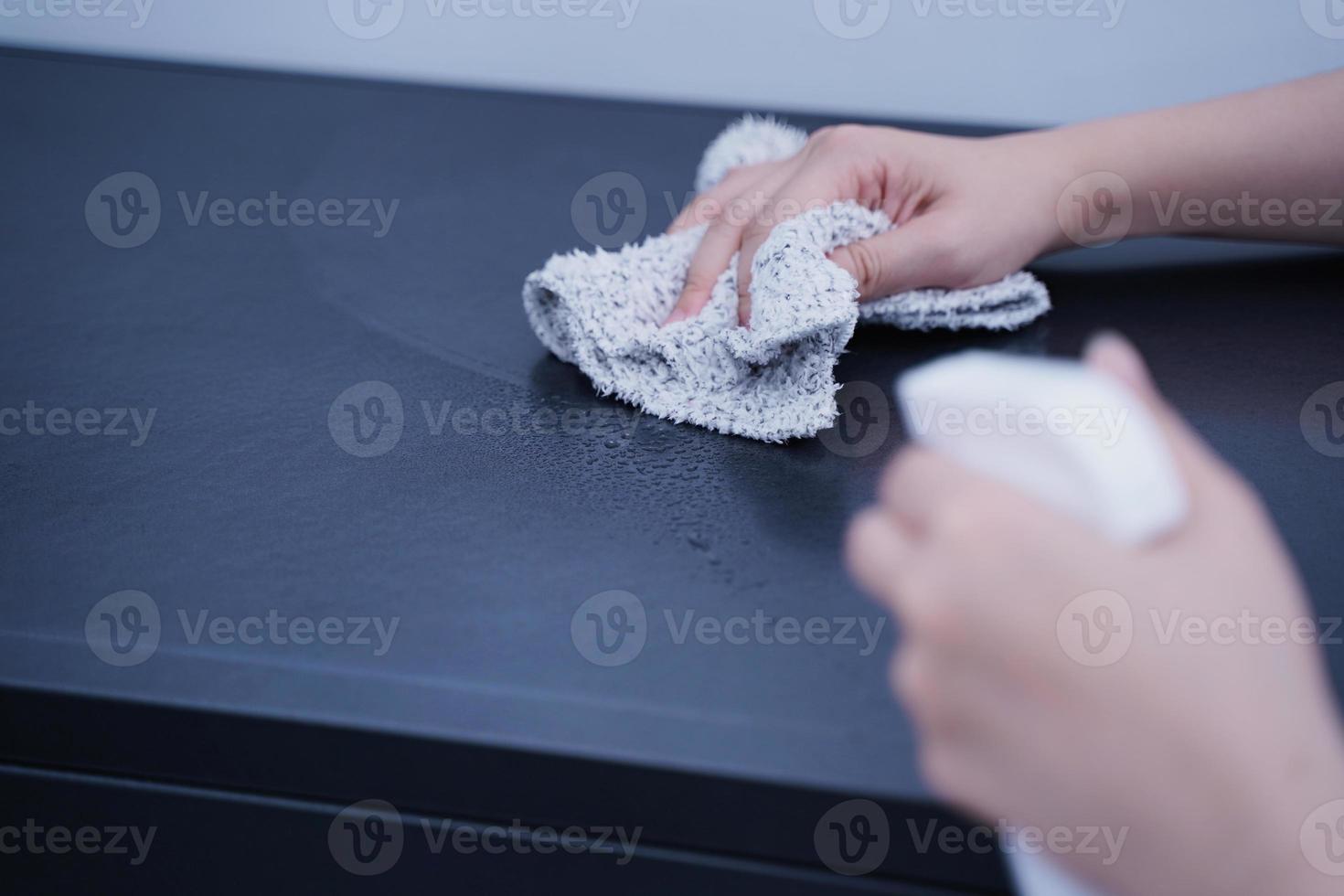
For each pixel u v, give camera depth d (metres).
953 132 0.97
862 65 1.04
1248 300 0.67
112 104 0.99
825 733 0.35
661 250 0.61
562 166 0.89
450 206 0.82
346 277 0.70
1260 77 1.00
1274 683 0.24
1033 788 0.25
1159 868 0.25
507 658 0.39
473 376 0.59
